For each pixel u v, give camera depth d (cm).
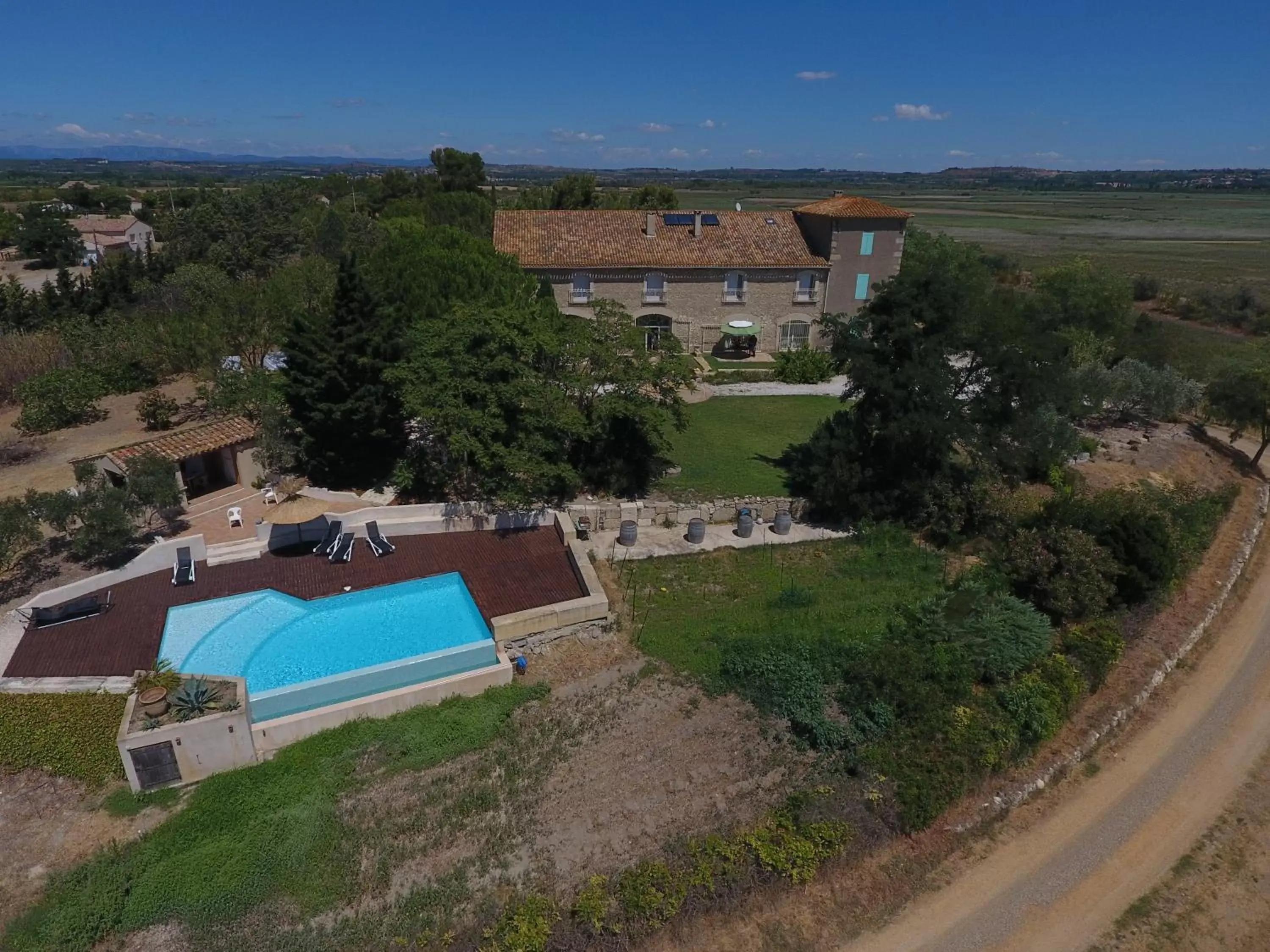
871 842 1388
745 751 1559
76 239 8331
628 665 1819
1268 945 1279
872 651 1786
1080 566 2053
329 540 2192
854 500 2466
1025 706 1658
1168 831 1508
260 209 7081
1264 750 1734
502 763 1507
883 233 4472
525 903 1197
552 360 2472
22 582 1950
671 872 1266
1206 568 2430
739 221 4716
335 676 1623
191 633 1812
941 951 1246
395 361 2455
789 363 4131
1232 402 3316
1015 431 2572
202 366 3162
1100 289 3900
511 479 2347
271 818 1352
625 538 2333
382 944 1153
